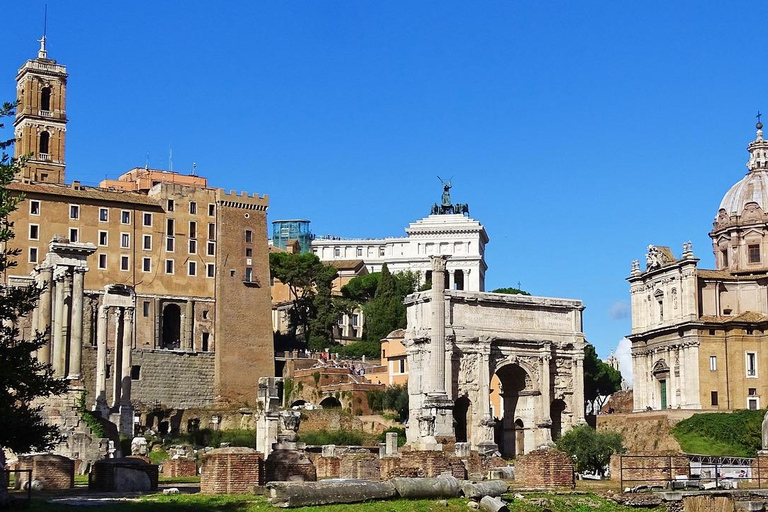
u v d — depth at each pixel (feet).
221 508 147.02
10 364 153.69
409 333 451.53
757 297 498.69
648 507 176.55
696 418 446.60
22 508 141.18
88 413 318.45
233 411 593.42
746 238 522.06
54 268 338.54
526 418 456.45
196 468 273.54
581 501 174.09
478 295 449.06
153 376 608.60
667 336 502.79
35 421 179.73
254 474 170.30
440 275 438.40
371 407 613.52
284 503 149.07
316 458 244.63
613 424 490.90
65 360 333.42
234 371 635.66
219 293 642.22
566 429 452.76
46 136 650.43
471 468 266.36
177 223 635.25
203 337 635.25
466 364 441.68
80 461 284.20
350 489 155.43
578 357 466.29
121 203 615.16
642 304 531.50
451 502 160.35
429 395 408.46
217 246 647.56
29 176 635.66
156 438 506.89
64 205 592.60
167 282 625.41
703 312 494.18
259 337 650.43
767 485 205.05
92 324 588.91
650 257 522.06
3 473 149.69
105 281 600.39
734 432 431.02
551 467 195.31
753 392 481.46
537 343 456.86
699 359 482.69
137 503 148.66
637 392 529.04
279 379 319.06
